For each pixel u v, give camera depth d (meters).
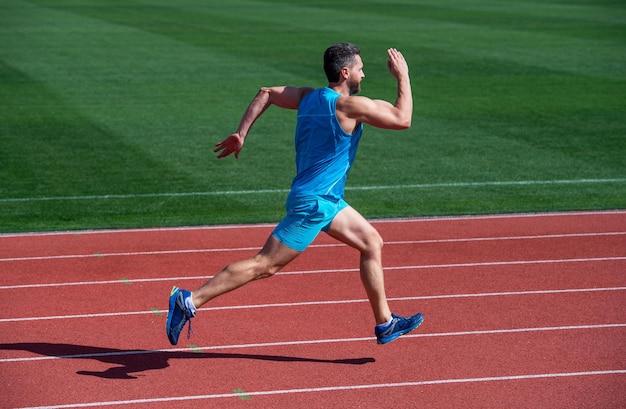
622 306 14.20
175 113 31.36
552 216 19.98
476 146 26.86
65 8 67.50
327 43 49.47
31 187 22.14
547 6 71.88
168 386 11.12
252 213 20.17
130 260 16.64
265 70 40.69
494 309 14.03
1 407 10.48
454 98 34.31
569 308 14.09
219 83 37.38
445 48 47.69
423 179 23.31
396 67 11.27
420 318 11.82
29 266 16.19
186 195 21.62
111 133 28.16
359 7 70.38
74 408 10.51
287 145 26.97
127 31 54.38
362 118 10.95
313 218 11.16
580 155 25.80
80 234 18.38
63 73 39.22
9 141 26.88
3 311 13.80
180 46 48.09
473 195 21.83
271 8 69.38
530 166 24.58
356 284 15.20
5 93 34.50
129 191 21.92
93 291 14.82
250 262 11.30
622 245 17.77
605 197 21.62
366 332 13.02
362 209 20.62
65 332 12.95
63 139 27.27
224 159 25.14
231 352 12.23
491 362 11.94
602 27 57.12
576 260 16.72
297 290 14.87
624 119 30.59
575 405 10.65
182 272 15.95
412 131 28.83
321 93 11.22
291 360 11.97
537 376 11.48
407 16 64.00
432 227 19.06
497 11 67.81
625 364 11.86
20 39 50.03
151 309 13.97
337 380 11.34
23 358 11.95
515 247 17.58
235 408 10.53
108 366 11.71
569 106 32.75
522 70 40.62
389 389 11.09
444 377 11.45
